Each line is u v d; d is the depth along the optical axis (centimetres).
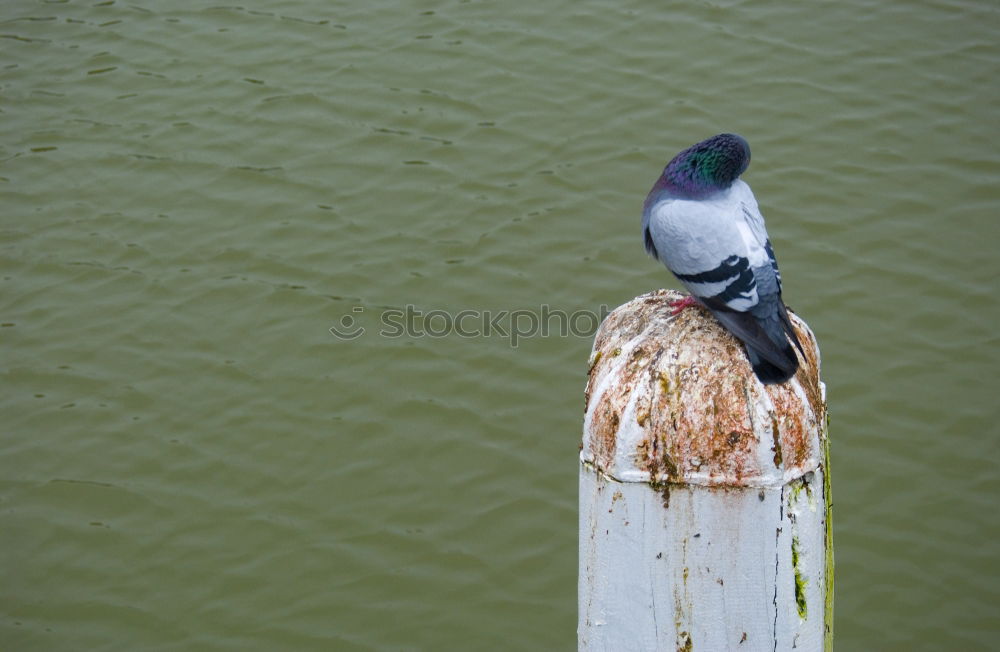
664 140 1419
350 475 1060
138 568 995
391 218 1332
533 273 1245
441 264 1262
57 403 1138
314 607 960
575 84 1525
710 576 343
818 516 343
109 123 1520
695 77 1533
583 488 354
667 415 335
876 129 1439
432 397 1127
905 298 1212
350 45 1642
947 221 1305
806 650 349
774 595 342
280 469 1068
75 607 964
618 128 1443
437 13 1700
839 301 1209
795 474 334
